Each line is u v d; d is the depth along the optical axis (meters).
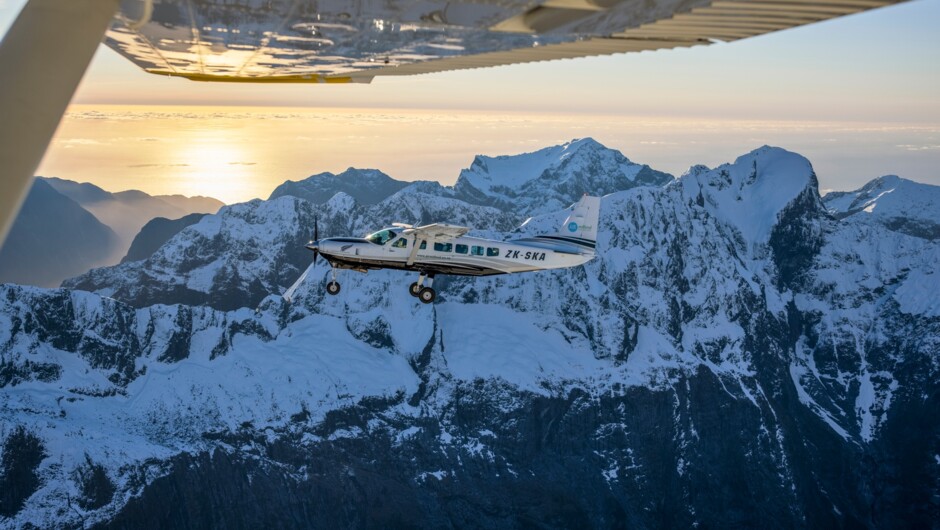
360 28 8.98
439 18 8.11
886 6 5.99
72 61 6.01
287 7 8.59
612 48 8.43
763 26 6.66
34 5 6.16
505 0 7.13
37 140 5.56
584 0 6.80
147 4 8.66
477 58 9.70
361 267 73.50
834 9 6.11
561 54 8.69
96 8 6.33
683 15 6.68
